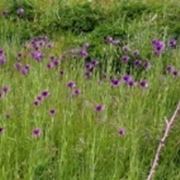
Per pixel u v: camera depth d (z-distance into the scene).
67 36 8.02
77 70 6.29
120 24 8.04
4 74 6.13
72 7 8.44
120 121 5.03
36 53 6.38
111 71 6.98
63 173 4.51
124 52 7.07
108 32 7.84
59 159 4.70
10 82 5.90
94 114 5.08
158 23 8.04
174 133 4.95
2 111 5.25
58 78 5.94
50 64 6.14
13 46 7.18
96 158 4.63
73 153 4.73
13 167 4.62
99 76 6.40
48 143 4.76
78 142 4.81
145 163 4.81
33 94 5.55
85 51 6.87
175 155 4.87
